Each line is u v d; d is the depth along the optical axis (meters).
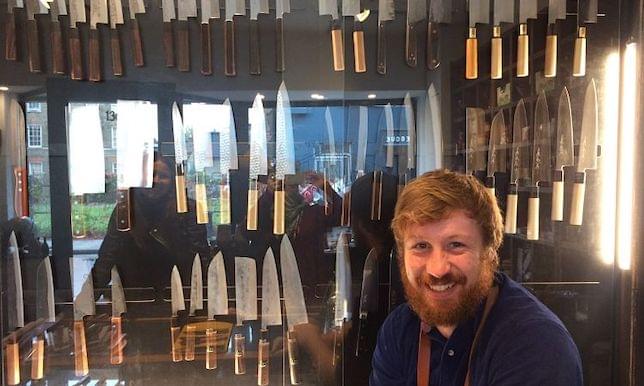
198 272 1.21
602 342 1.21
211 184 1.22
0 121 1.15
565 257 1.22
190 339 1.21
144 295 1.21
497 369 0.71
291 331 1.23
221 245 1.22
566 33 1.21
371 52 1.23
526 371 0.68
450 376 0.78
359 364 1.23
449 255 0.72
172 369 1.21
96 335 1.19
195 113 1.21
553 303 1.23
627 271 1.14
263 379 1.21
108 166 1.20
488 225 0.73
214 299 1.22
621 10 1.15
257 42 1.22
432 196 0.72
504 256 1.22
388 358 0.89
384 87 1.23
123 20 1.18
